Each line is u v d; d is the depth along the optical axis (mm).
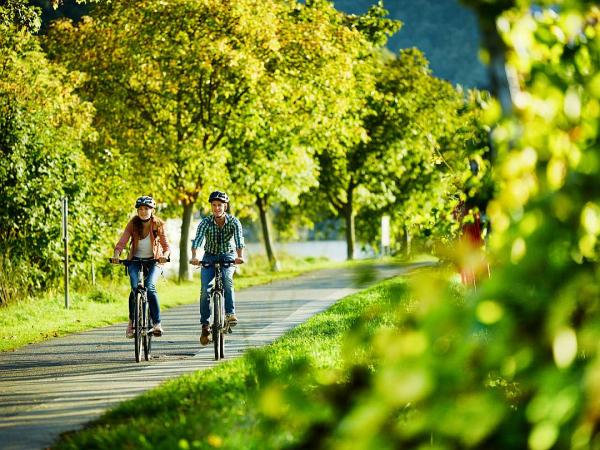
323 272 115750
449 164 27250
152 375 34469
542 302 9961
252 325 49594
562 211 10531
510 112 11672
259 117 108562
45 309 64125
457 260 10812
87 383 33094
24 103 74625
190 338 46438
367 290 66875
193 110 107188
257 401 12438
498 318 9609
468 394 9750
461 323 9492
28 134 74625
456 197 31828
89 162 86625
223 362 35844
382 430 9578
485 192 16484
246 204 127625
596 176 10875
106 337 48438
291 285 85000
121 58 103625
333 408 11508
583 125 11742
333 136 124688
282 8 114438
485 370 10070
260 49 106938
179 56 100938
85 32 104938
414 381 9172
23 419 26562
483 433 9773
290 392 11586
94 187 91000
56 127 81000
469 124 22531
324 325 44906
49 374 35844
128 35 102312
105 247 82938
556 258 10398
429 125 148500
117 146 102938
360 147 153125
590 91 12008
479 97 19703
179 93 105375
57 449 22125
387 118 151875
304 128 115812
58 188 76188
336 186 157750
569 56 13445
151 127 105750
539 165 11344
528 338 9945
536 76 12031
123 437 21906
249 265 142250
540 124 11398
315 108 115125
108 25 104062
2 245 71812
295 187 123562
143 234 39656
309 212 170125
